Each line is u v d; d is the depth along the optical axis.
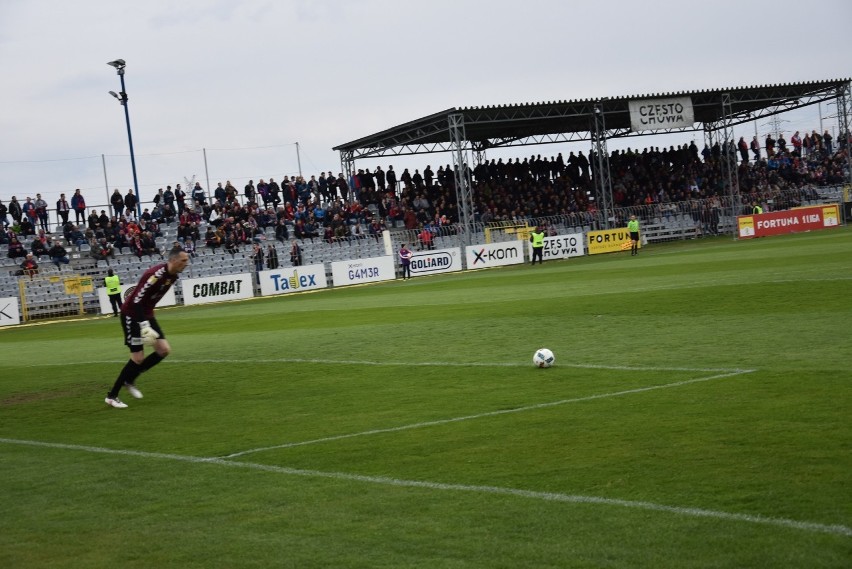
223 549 5.71
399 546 5.51
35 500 7.36
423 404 10.30
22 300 41.66
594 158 56.16
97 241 46.91
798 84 54.97
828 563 4.75
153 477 7.83
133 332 11.98
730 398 9.09
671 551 5.09
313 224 51.44
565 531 5.54
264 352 17.03
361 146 55.72
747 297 18.61
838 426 7.53
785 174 66.31
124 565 5.57
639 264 35.97
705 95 55.00
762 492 5.94
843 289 18.30
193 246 48.09
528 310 20.48
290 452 8.35
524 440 8.02
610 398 9.67
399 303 27.45
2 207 48.19
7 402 13.40
